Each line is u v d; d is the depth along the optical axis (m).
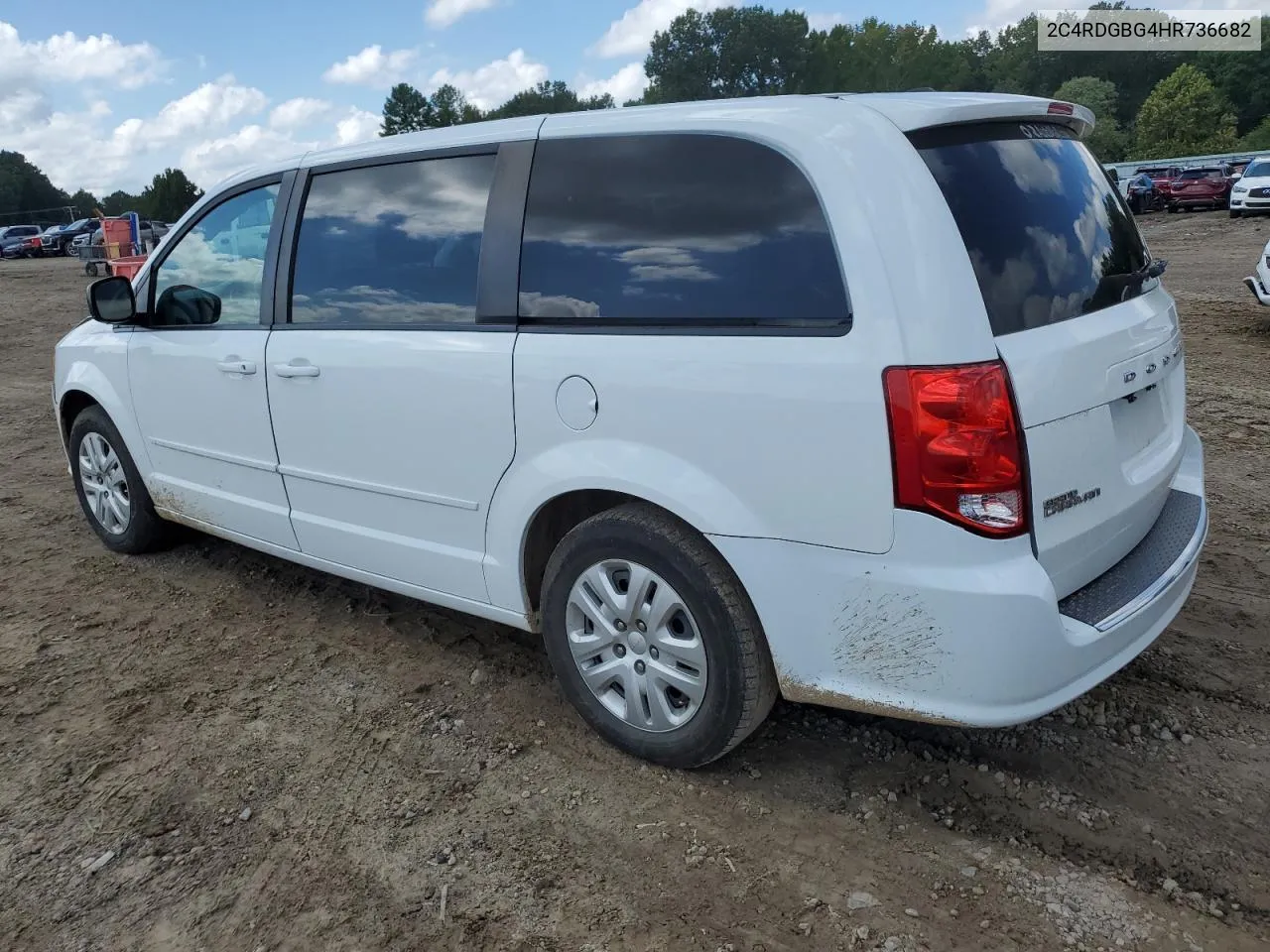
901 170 2.28
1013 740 2.94
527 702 3.29
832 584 2.38
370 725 3.20
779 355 2.37
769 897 2.36
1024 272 2.36
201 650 3.77
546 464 2.82
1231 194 26.50
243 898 2.44
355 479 3.41
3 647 3.83
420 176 3.22
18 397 9.27
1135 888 2.34
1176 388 3.10
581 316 2.75
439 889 2.44
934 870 2.43
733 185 2.52
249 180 3.81
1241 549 4.29
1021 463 2.22
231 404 3.79
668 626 2.73
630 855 2.53
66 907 2.43
